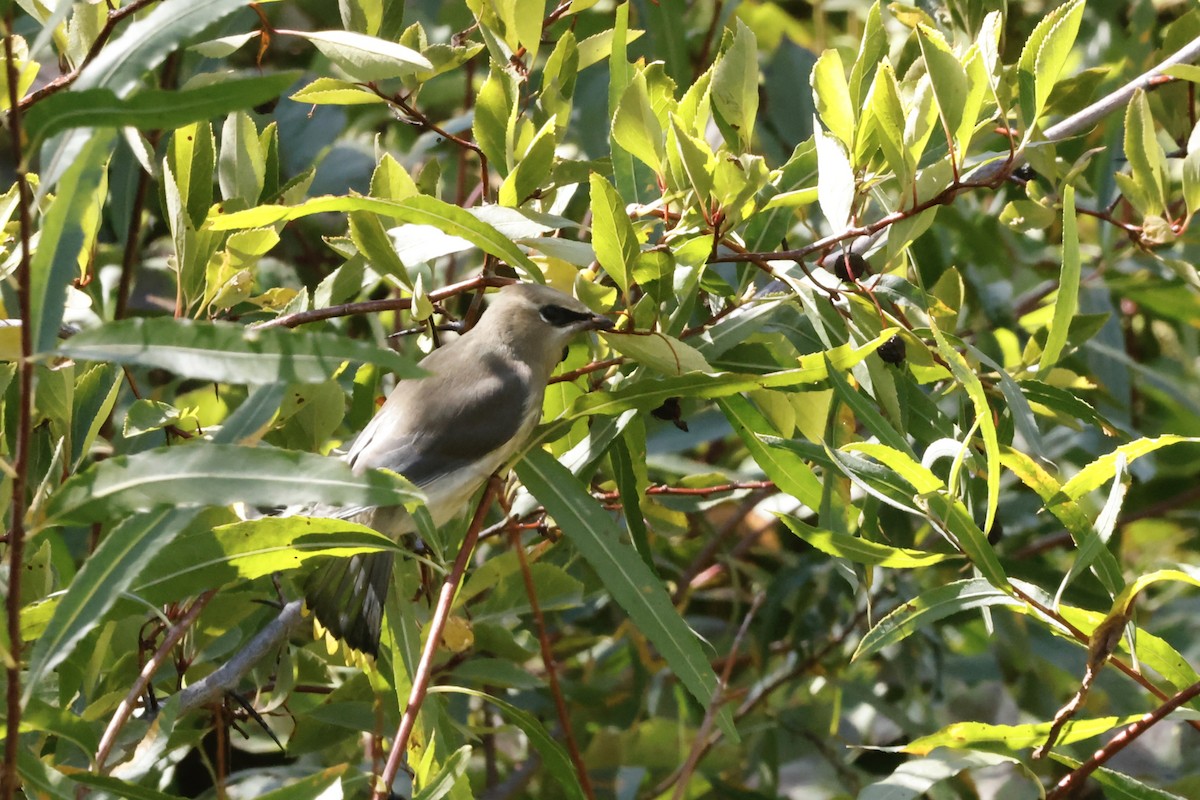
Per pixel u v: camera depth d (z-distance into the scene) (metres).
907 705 13.99
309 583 8.66
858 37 15.13
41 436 8.55
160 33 5.77
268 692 9.55
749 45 8.93
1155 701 12.53
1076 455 13.76
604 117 13.01
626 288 8.08
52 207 5.61
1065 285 8.45
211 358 5.73
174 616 8.41
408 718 7.09
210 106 5.37
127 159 10.79
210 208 8.78
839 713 13.55
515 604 9.46
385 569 8.58
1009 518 13.35
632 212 8.88
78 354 5.55
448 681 11.14
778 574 12.43
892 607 12.61
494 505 11.41
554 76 9.23
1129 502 14.51
